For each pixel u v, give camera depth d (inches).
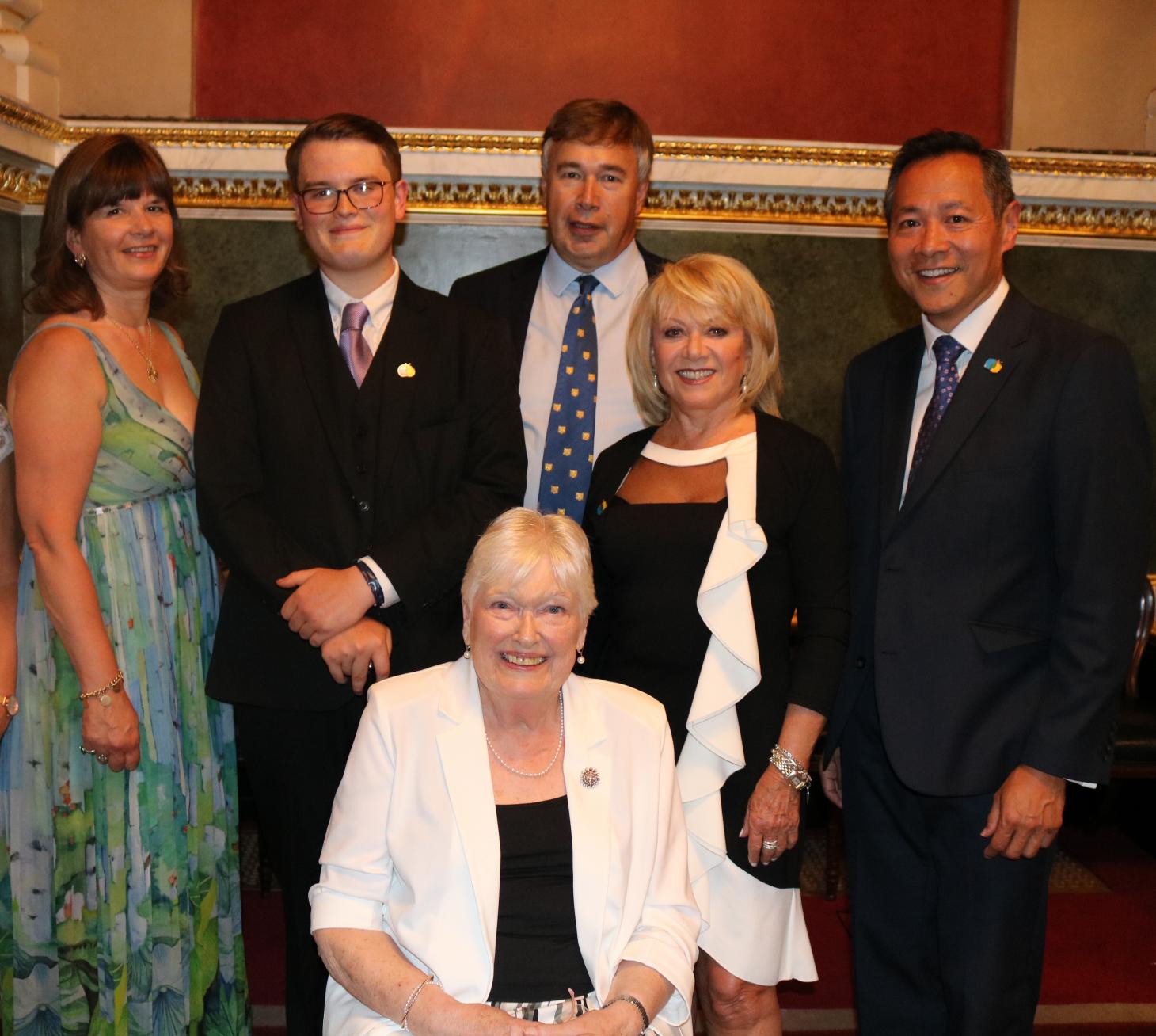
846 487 105.2
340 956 78.6
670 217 167.2
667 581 94.1
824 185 165.3
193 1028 105.2
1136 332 174.2
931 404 97.6
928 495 94.3
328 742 101.2
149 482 101.0
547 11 173.0
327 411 99.6
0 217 152.9
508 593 78.8
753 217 167.8
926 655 94.0
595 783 81.7
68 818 99.6
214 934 106.8
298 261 165.5
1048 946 143.7
